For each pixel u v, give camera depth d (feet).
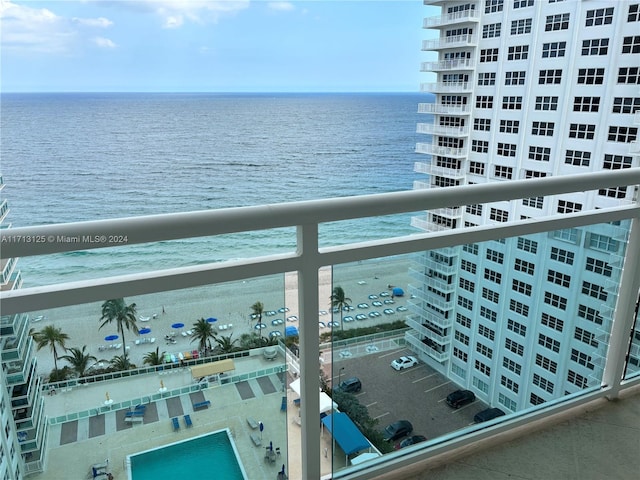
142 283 3.06
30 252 2.56
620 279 5.69
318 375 3.98
